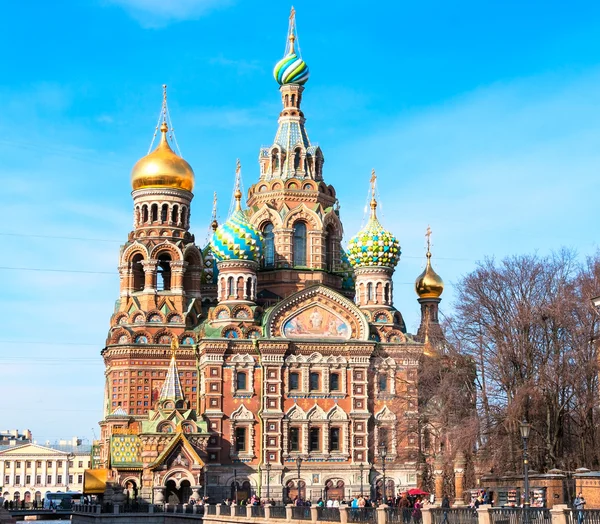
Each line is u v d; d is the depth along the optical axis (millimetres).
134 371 126188
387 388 126125
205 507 99438
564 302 94875
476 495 86438
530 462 91062
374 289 130250
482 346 97688
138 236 132125
